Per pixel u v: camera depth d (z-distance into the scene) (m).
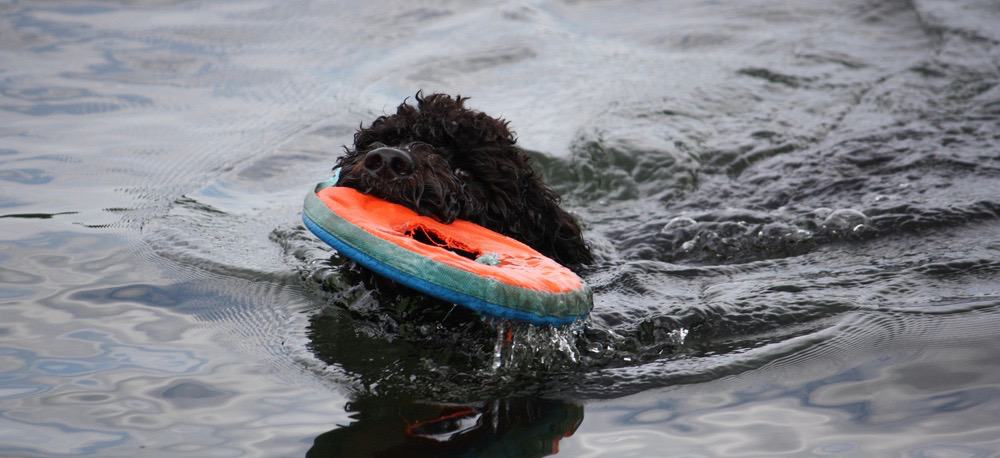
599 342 8.85
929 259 10.57
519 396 7.87
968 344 8.53
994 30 19.59
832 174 13.49
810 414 7.50
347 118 15.59
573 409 7.67
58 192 12.52
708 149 14.80
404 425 7.33
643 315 9.39
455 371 8.27
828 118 15.95
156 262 10.46
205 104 16.14
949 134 14.70
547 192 10.32
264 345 8.66
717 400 7.78
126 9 20.98
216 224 11.70
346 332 8.95
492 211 9.82
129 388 7.79
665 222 12.42
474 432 7.28
